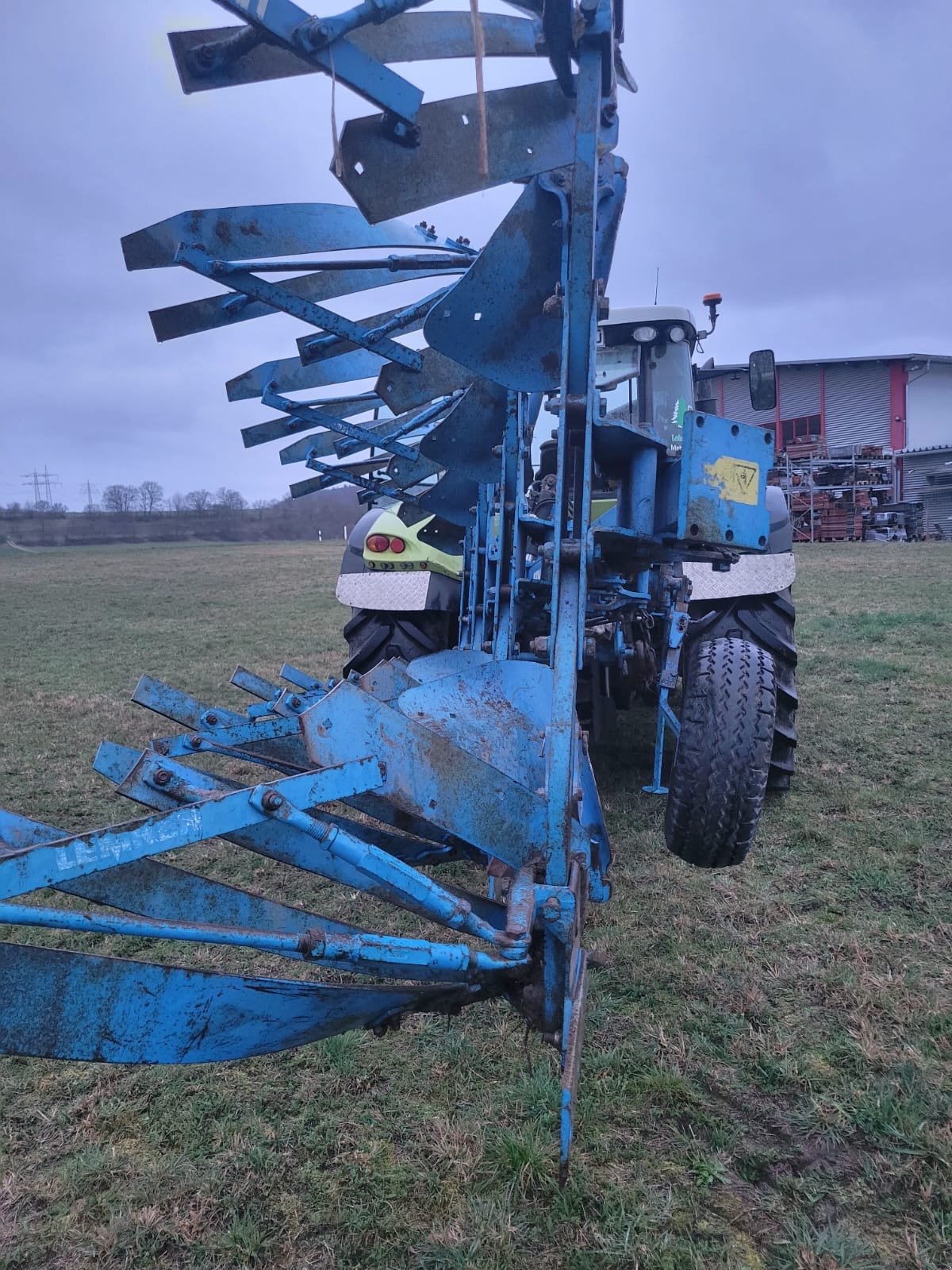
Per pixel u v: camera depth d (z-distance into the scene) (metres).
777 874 3.47
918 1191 1.93
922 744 5.10
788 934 3.00
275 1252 1.87
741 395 29.11
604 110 2.39
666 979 2.77
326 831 1.62
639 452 2.57
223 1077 2.41
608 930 3.08
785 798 4.29
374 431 4.00
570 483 2.74
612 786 4.60
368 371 3.49
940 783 4.42
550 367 2.56
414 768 1.80
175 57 1.81
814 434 28.62
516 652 2.90
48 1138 2.22
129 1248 1.89
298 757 2.75
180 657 9.84
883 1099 2.16
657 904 3.26
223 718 2.86
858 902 3.22
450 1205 1.95
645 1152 2.06
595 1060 2.37
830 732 5.44
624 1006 2.63
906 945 2.90
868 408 28.02
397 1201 1.98
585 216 2.17
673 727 3.60
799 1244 1.79
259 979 1.68
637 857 3.68
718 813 2.70
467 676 2.50
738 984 2.71
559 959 1.82
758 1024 2.52
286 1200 1.99
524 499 3.08
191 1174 2.08
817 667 7.42
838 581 13.83
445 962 1.62
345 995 1.79
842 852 3.63
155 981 1.56
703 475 2.41
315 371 3.40
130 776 1.95
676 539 2.48
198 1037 1.62
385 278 2.96
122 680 8.45
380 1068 2.42
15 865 1.36
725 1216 1.89
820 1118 2.14
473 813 1.90
